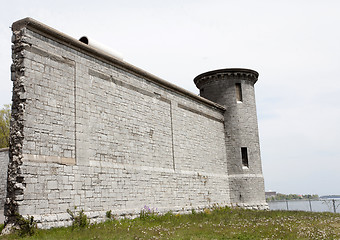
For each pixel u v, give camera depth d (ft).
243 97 88.99
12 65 41.29
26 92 40.27
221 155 83.51
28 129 39.60
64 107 44.78
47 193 40.09
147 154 58.70
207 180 75.05
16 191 37.37
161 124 63.87
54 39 45.09
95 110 49.62
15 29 42.29
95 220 44.80
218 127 84.64
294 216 59.16
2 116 130.52
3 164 79.92
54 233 35.94
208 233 39.81
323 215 63.67
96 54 50.90
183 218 54.39
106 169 49.08
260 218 55.31
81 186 44.68
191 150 71.92
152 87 62.80
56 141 42.70
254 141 87.92
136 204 53.52
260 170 87.81
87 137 47.16
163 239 34.86
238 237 37.17
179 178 65.72
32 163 39.11
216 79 89.92
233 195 83.05
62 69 45.55
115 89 54.03
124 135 54.29
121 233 37.19
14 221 37.09
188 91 72.54
